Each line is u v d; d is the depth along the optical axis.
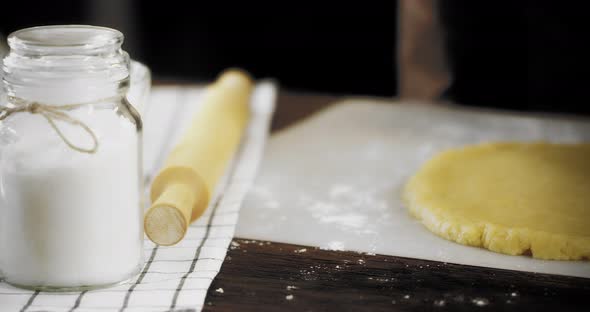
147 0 2.15
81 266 0.82
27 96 0.81
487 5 1.46
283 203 1.00
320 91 2.14
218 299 0.83
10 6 2.14
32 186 0.81
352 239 0.93
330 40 2.09
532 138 1.18
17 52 0.80
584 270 0.88
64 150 0.81
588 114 1.50
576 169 1.04
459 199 0.97
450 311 0.82
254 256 0.90
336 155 1.13
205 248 0.90
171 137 1.15
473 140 1.17
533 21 1.47
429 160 1.07
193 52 2.19
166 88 1.29
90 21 2.16
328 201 1.01
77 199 0.81
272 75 2.16
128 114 0.84
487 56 1.50
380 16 2.04
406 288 0.85
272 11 2.10
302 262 0.89
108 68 0.82
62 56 0.80
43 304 0.81
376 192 1.03
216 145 1.02
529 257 0.90
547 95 1.51
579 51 1.46
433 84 1.52
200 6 2.14
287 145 1.16
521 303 0.84
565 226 0.92
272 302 0.83
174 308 0.81
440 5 1.47
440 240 0.93
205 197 0.94
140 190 0.85
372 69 2.10
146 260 0.88
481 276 0.87
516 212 0.95
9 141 0.82
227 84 1.20
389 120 1.24
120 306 0.81
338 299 0.83
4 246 0.83
